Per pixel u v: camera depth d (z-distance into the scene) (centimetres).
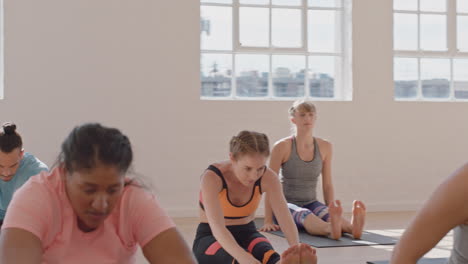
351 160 607
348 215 576
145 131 570
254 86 609
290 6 616
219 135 584
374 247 380
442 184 115
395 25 633
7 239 131
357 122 609
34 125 550
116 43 565
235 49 603
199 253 279
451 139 630
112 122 564
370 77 613
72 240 142
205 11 597
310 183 459
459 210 112
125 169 130
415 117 622
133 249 152
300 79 618
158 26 572
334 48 627
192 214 576
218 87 602
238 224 284
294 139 457
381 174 613
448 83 646
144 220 145
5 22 544
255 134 265
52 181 141
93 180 126
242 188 276
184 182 577
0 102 543
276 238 413
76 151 126
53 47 554
